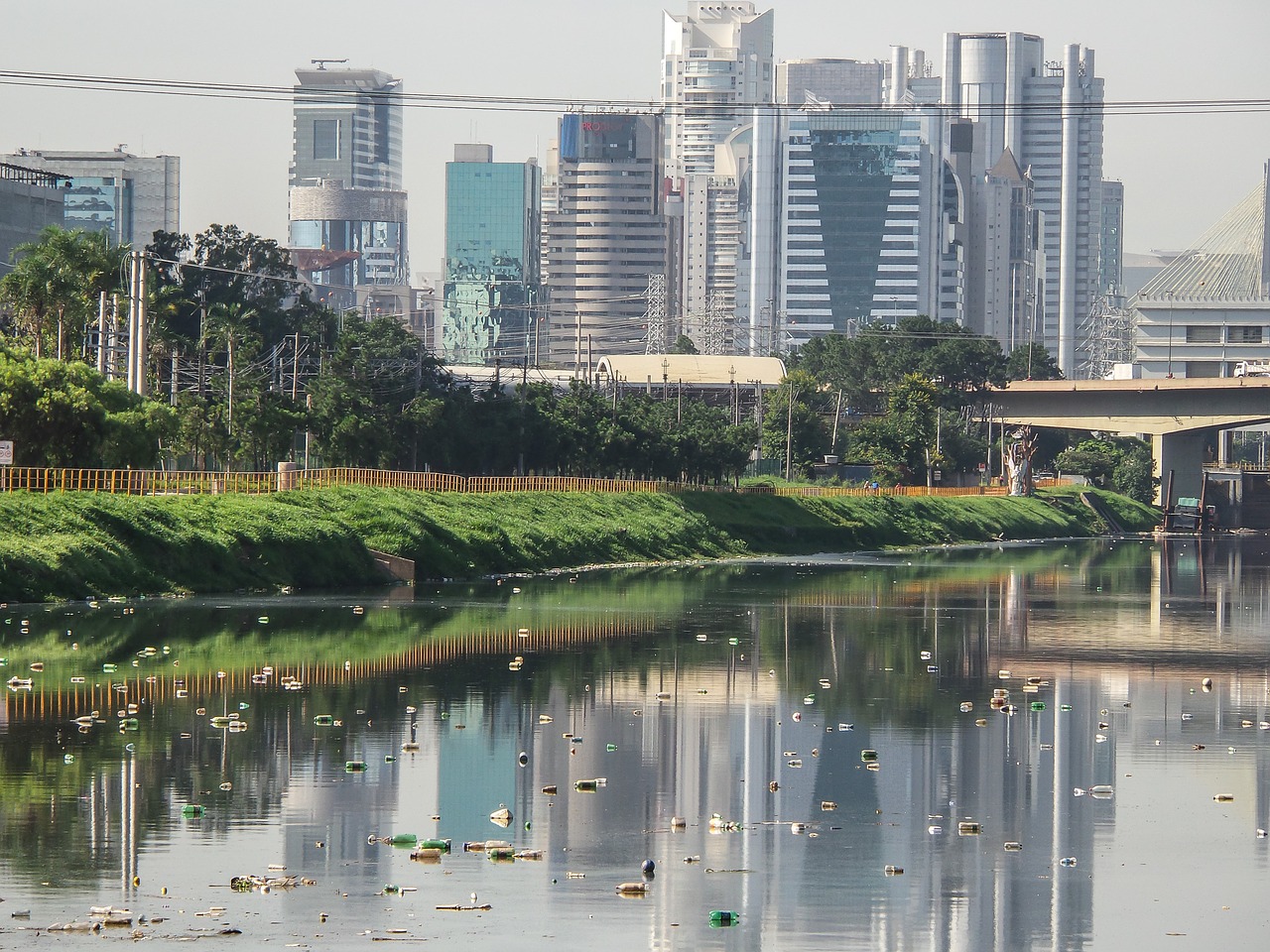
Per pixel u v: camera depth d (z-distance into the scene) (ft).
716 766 292.81
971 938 201.57
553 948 192.75
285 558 615.57
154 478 652.07
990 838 247.50
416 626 489.67
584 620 521.65
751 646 464.65
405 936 194.18
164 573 568.00
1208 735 331.57
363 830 242.17
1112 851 241.14
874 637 496.23
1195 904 215.92
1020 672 422.00
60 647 416.05
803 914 208.44
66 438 626.23
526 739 311.88
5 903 202.59
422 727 320.50
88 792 258.98
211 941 190.19
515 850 232.32
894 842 243.60
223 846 230.89
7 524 538.88
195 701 341.21
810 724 336.08
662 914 206.59
